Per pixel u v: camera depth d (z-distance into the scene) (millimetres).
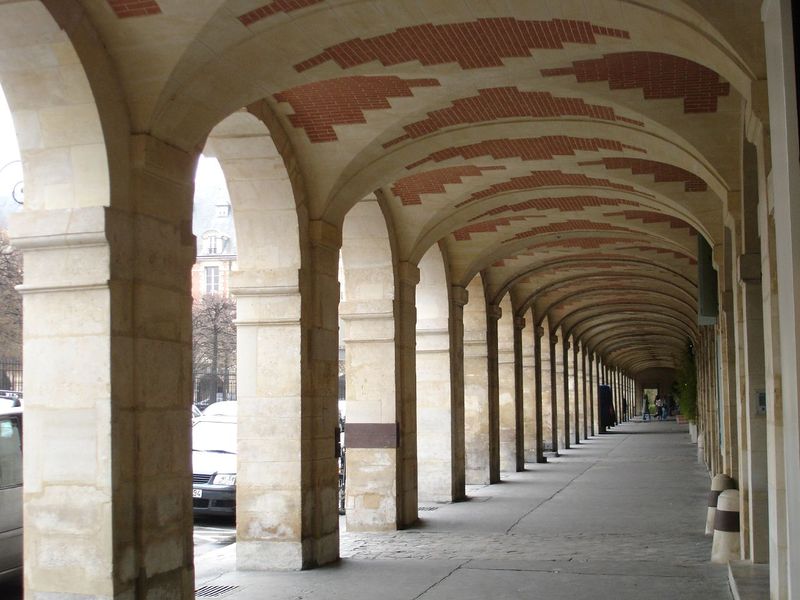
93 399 7441
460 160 13547
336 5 7793
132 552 7551
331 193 11641
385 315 14578
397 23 8211
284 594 9664
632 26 7824
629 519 15477
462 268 19094
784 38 5230
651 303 33781
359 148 11305
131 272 7676
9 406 10250
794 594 5621
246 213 11336
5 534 9211
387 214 14633
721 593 9414
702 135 10344
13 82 7344
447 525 14977
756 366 9703
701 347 29812
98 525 7363
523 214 17719
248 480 11266
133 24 7391
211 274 80250
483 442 21922
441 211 15172
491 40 8945
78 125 7414
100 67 7418
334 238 12031
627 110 10586
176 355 8172
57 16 6918
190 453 8336
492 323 22734
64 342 7535
